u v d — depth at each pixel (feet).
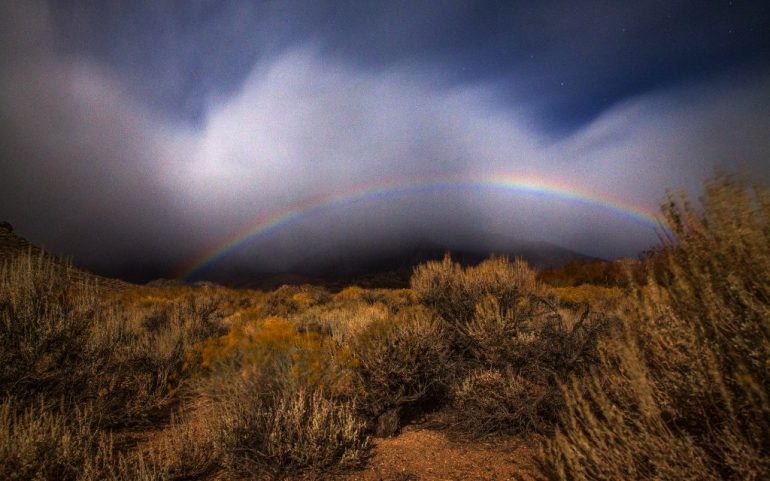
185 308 35.86
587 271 62.23
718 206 7.20
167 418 16.98
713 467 6.61
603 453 7.86
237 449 12.60
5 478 9.80
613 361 11.35
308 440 12.86
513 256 25.82
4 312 14.93
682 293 7.59
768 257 6.74
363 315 25.90
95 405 15.43
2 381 13.94
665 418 7.70
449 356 18.57
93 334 17.46
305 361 15.51
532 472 11.73
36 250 72.59
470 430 14.93
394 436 15.24
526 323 18.42
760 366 6.46
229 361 16.80
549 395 14.33
